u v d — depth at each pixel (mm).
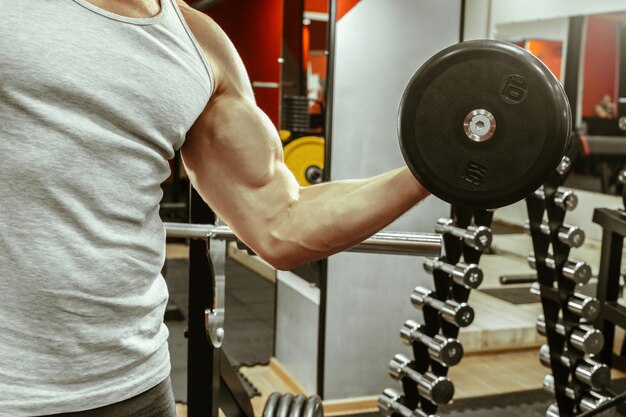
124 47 856
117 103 844
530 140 770
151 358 965
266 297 5656
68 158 814
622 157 5293
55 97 809
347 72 3463
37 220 809
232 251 6965
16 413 828
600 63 5309
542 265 2490
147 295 936
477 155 788
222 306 1590
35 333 831
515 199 798
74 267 829
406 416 2105
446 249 2076
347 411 3627
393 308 3648
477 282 2025
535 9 5703
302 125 4066
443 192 813
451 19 3539
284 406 1679
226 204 1005
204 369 1616
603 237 3428
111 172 849
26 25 796
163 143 906
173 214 7281
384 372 3688
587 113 5543
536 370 4238
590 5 5387
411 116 802
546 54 5660
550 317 2510
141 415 952
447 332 2080
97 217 849
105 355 886
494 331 4480
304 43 4102
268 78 6703
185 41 935
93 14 841
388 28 3477
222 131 994
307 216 949
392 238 1515
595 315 2461
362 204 917
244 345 4527
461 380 4062
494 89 771
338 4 3391
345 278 3570
